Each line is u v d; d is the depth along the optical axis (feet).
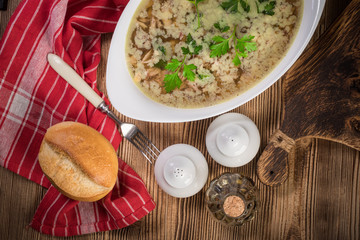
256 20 1.71
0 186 1.96
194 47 1.74
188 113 1.76
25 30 1.90
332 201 1.87
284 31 1.71
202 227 1.91
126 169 1.91
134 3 1.75
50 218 1.91
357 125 1.77
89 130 1.75
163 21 1.77
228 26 1.71
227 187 1.83
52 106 1.94
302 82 1.81
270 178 1.83
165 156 1.80
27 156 1.94
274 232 1.89
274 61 1.72
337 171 1.87
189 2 1.75
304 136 1.81
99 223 1.91
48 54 1.86
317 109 1.80
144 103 1.80
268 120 1.91
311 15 1.67
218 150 1.78
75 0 1.90
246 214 1.80
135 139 1.89
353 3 1.74
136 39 1.79
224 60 1.73
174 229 1.92
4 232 1.95
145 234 1.93
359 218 1.85
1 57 1.90
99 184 1.70
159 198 1.92
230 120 1.80
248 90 1.74
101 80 1.97
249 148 1.78
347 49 1.77
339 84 1.78
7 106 1.94
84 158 1.69
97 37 1.97
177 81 1.72
